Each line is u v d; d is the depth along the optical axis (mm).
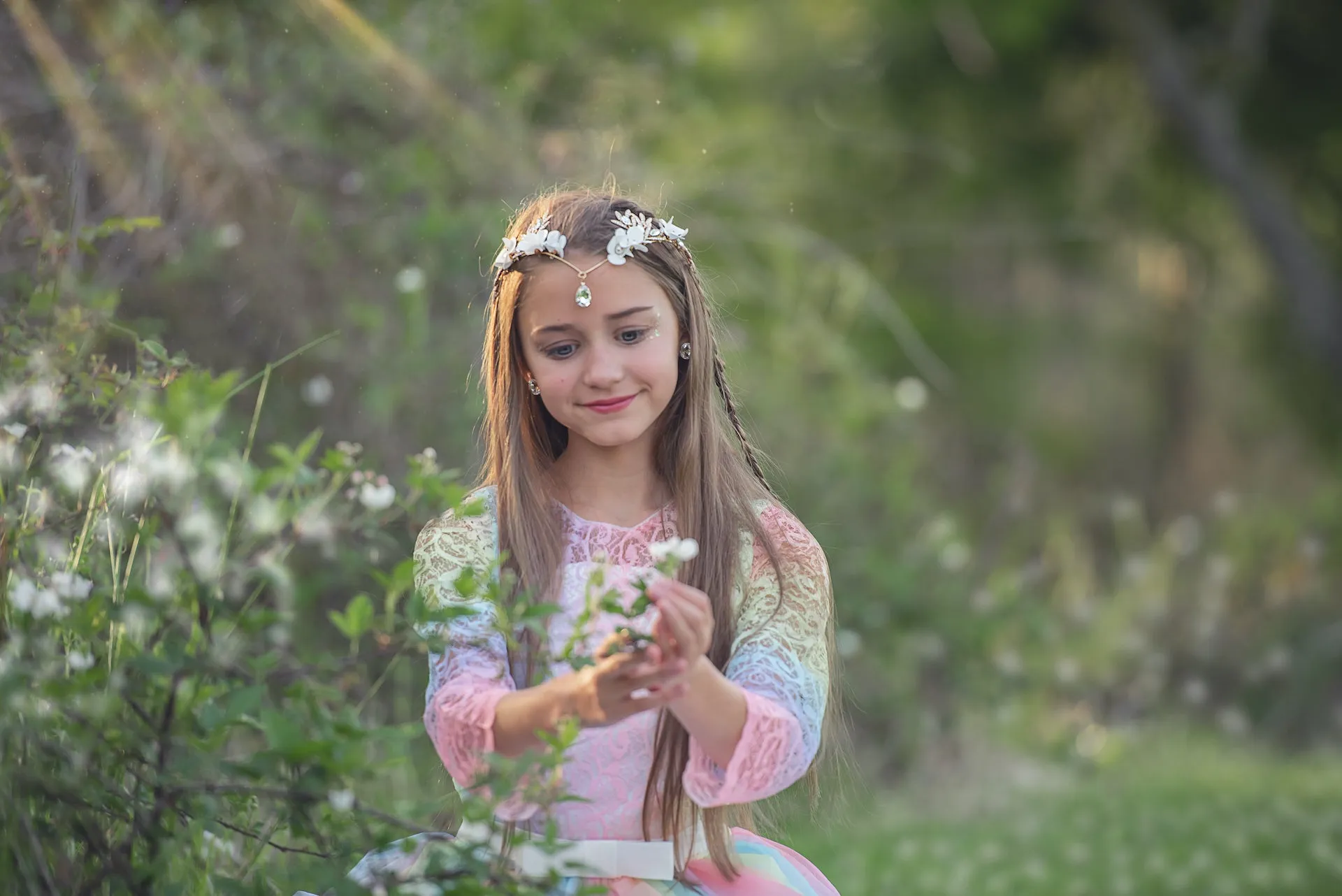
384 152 7367
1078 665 9711
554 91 9008
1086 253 17828
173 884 3016
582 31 9695
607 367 3383
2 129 5164
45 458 3678
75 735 2994
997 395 17547
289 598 3121
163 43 6418
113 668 3168
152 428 3529
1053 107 17516
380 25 7539
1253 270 18391
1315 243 17875
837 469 9383
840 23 16375
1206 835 7074
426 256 7227
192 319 6188
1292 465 18062
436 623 3035
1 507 3307
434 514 3449
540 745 3029
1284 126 17516
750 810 3799
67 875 3051
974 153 17078
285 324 6594
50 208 4926
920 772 8617
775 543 3625
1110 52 17281
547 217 3508
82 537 3402
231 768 2812
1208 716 10711
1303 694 10891
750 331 10375
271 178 6730
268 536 3461
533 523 3518
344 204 7098
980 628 9102
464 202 7719
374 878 2982
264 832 3459
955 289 17812
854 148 15227
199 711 3018
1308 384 17969
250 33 7211
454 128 7773
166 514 3105
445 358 6965
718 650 3479
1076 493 17922
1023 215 17562
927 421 16703
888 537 9477
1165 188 17891
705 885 3408
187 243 6176
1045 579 11859
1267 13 16562
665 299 3473
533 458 3584
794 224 12578
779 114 14680
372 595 5582
